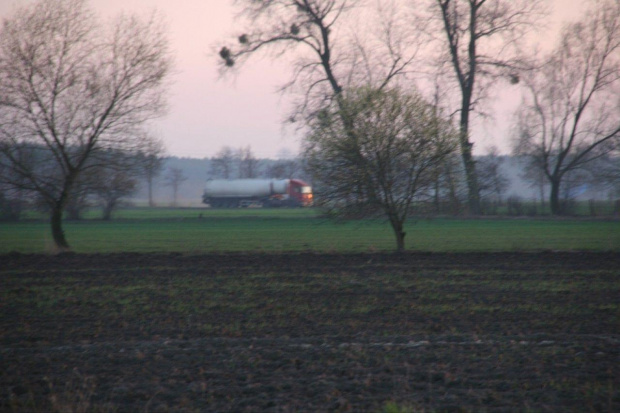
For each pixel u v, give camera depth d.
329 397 27.91
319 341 38.97
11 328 43.22
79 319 46.03
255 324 44.00
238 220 177.50
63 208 89.38
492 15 152.00
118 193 92.56
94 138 87.81
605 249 88.00
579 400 27.66
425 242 104.25
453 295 53.97
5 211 176.38
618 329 41.88
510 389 29.28
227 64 150.62
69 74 86.38
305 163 84.06
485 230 130.38
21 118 84.38
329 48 152.75
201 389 29.56
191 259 80.38
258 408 26.92
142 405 27.61
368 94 81.31
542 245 95.94
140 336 40.84
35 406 27.48
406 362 33.75
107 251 91.88
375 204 82.62
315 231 134.38
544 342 38.16
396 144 80.38
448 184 83.19
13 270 71.00
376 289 57.22
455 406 26.70
